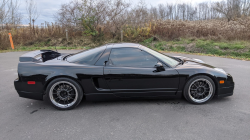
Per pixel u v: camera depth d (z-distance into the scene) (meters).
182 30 14.17
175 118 2.77
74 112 3.03
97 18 14.36
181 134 2.35
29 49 12.42
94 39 14.62
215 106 3.18
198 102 3.25
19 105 3.32
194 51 10.92
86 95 3.17
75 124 2.63
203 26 13.80
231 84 3.29
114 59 3.18
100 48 3.35
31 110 3.11
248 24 12.67
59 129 2.50
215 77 3.17
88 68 3.08
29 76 3.03
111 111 3.04
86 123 2.66
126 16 15.01
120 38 14.53
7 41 13.29
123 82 3.12
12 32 14.70
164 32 14.37
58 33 15.46
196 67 3.23
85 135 2.35
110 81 3.12
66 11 14.23
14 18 15.92
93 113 2.98
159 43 12.89
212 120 2.69
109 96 3.21
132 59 3.20
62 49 12.35
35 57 3.34
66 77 3.02
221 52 10.11
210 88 3.21
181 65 3.34
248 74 5.37
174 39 13.47
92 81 3.10
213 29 13.29
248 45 10.33
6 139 2.27
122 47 3.27
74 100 3.10
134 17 15.02
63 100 3.12
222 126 2.52
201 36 13.16
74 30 15.42
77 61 3.24
